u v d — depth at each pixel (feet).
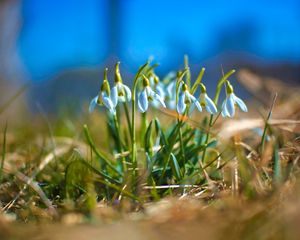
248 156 1.69
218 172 1.67
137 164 1.72
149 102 1.62
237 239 1.10
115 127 1.74
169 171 1.64
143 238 1.11
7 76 4.76
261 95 2.87
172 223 1.17
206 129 1.65
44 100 5.01
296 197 1.24
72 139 2.45
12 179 1.78
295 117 2.24
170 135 1.72
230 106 1.52
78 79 5.23
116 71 1.52
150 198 1.57
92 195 1.41
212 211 1.24
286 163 1.59
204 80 5.77
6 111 4.44
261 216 1.15
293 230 1.09
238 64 6.05
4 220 1.25
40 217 1.42
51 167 1.91
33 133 2.85
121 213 1.33
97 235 1.13
